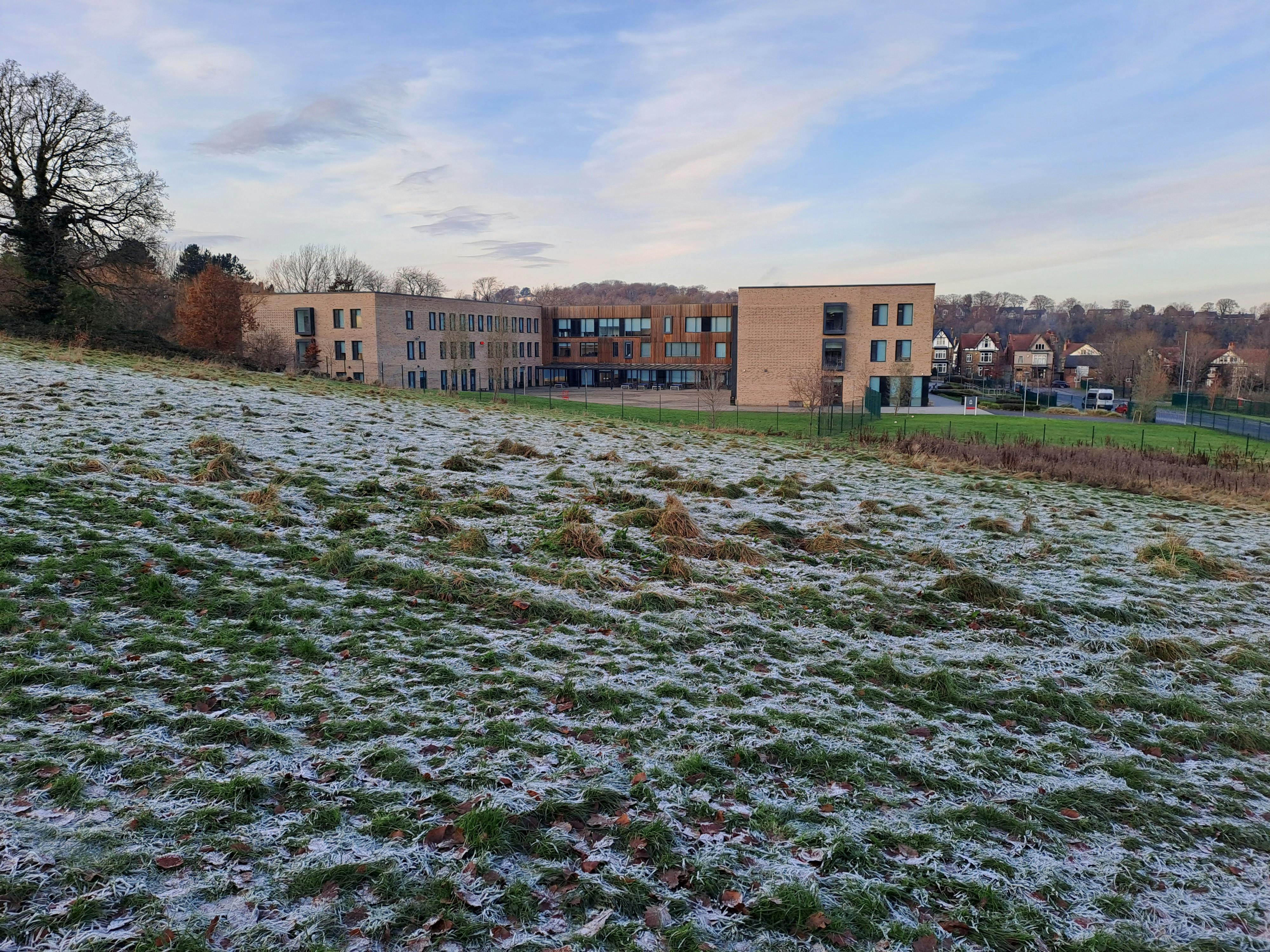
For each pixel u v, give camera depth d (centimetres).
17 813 345
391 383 5400
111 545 659
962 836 411
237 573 654
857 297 5222
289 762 411
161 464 940
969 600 804
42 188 2894
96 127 2947
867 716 543
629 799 412
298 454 1111
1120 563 1020
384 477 1036
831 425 3161
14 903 293
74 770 380
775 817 409
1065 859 402
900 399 5128
